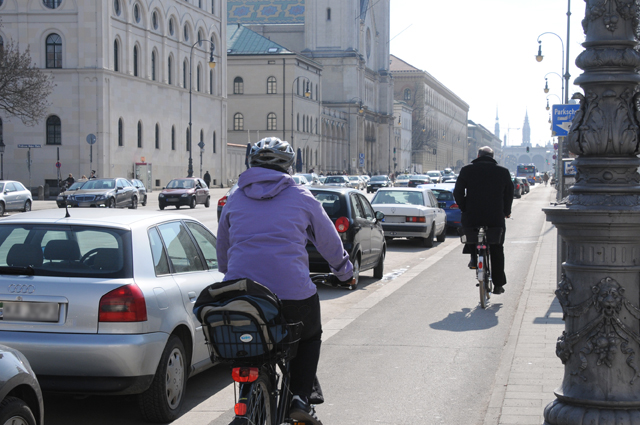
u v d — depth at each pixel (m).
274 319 13.55
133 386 19.00
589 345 14.97
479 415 20.55
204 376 25.25
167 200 137.50
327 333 31.23
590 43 15.33
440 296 41.44
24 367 14.92
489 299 39.59
